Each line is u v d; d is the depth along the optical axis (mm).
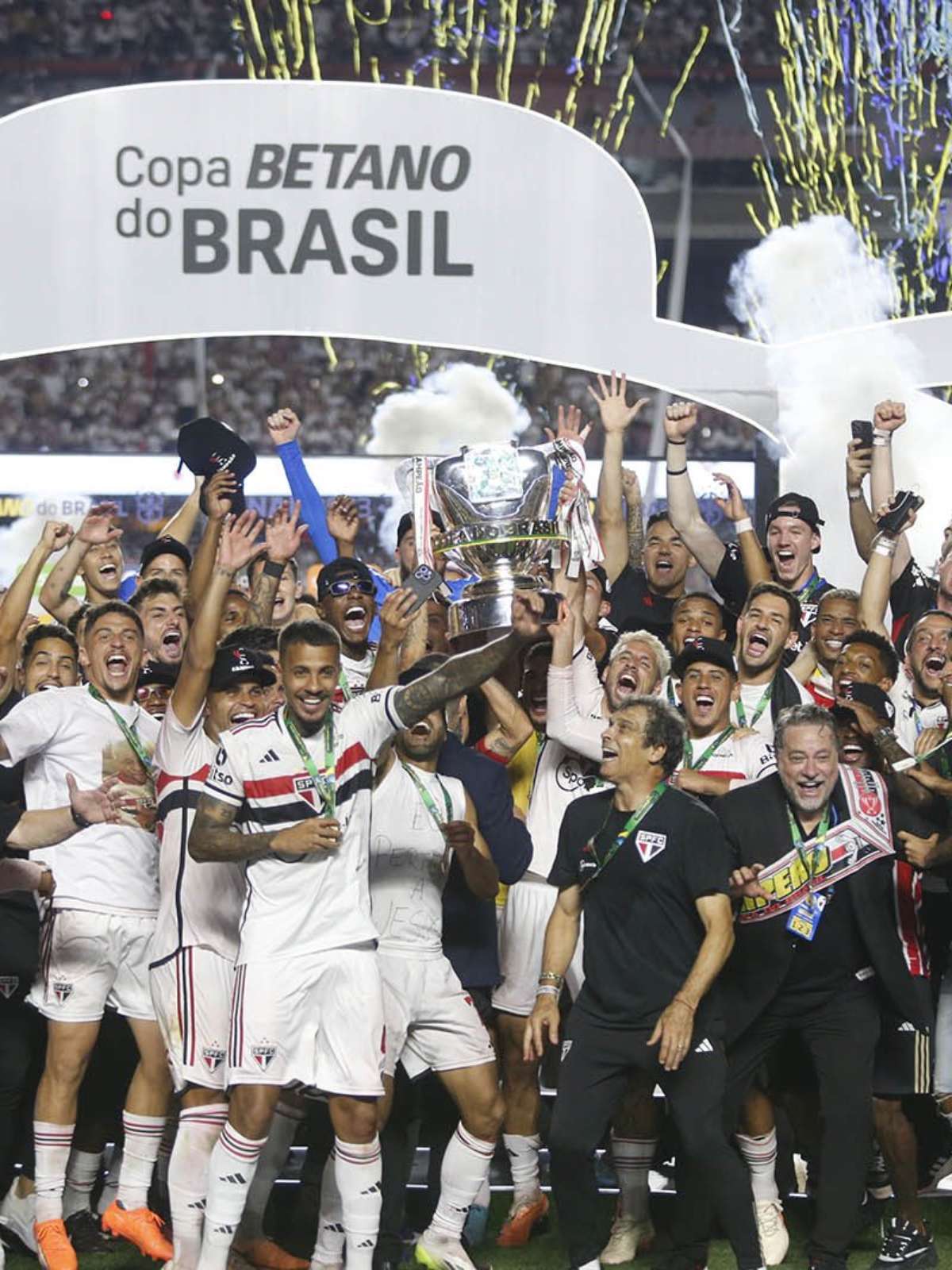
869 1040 8891
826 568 15211
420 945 8945
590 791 10180
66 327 14336
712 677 9883
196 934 8789
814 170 27516
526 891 10094
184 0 30312
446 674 8281
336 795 8242
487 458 10102
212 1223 8234
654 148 29531
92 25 30312
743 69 29281
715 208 29500
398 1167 9125
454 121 14359
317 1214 9680
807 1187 10430
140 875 9258
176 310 14336
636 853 8570
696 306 29672
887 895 8898
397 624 8859
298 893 8211
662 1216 9992
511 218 14438
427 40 29812
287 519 11367
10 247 14344
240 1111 8195
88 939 9078
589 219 14469
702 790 9578
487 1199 9617
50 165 14320
